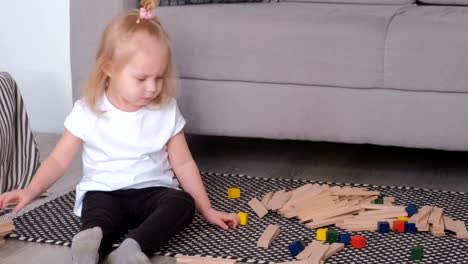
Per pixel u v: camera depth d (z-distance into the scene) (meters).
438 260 1.55
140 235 1.53
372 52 1.98
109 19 2.19
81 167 2.24
